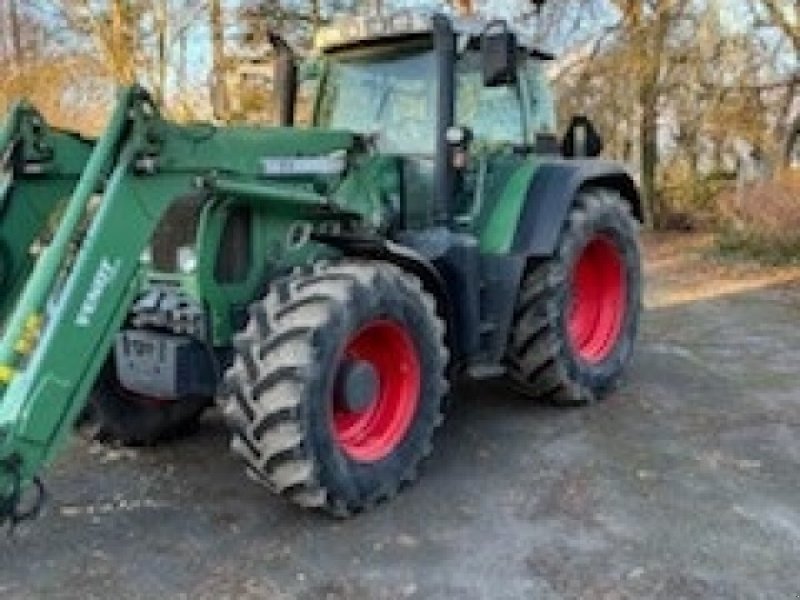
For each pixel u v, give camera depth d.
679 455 4.46
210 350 3.83
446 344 4.40
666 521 3.74
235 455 4.29
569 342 5.05
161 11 14.08
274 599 3.17
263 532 3.67
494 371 4.76
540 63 5.47
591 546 3.53
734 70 15.87
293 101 5.21
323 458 3.60
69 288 3.11
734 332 7.25
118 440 4.53
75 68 13.61
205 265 3.74
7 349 3.05
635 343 6.23
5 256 3.55
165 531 3.68
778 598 3.16
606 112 16.67
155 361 3.80
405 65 4.73
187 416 4.59
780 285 9.67
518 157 5.16
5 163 3.46
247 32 14.65
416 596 3.19
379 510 3.86
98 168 3.19
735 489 4.05
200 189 3.49
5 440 2.95
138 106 3.24
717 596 3.17
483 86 4.60
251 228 3.88
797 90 15.30
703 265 11.47
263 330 3.58
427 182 4.56
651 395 5.45
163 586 3.26
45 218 3.59
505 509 3.87
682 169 16.94
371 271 3.81
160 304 3.79
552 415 5.09
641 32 15.80
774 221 11.57
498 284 4.72
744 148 16.36
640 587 3.23
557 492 4.04
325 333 3.56
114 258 3.21
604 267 5.51
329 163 4.12
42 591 3.22
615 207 5.45
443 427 4.88
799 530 3.66
